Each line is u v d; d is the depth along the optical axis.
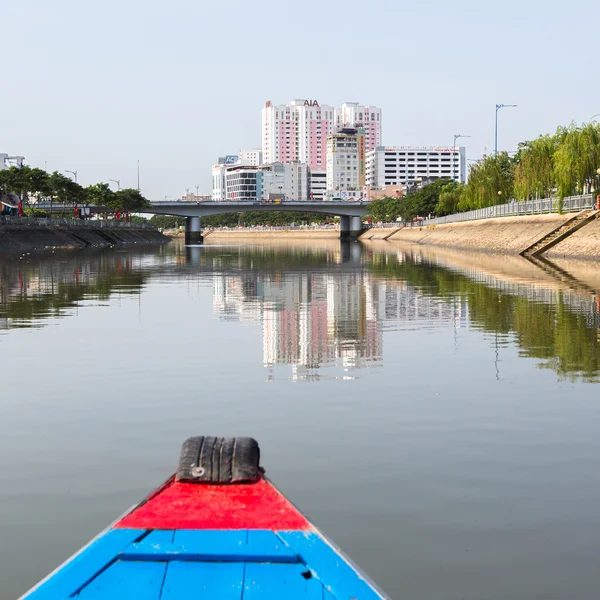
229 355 20.77
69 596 5.48
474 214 118.62
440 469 11.14
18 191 131.50
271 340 23.38
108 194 176.25
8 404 15.41
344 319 28.25
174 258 82.56
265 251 107.00
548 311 29.48
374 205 195.38
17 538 8.95
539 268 55.78
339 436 12.89
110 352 21.31
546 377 17.48
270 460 11.63
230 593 5.51
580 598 7.51
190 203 183.75
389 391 16.27
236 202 186.38
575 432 13.01
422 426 13.47
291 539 6.14
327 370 18.61
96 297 37.50
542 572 8.03
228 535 6.21
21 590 7.75
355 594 5.47
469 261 68.50
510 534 8.91
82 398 15.87
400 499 9.98
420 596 7.57
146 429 13.50
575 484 10.50
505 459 11.59
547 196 93.38
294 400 15.52
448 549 8.54
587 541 8.72
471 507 9.70
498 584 7.79
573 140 76.00
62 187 144.00
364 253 95.00
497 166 119.44
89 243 123.50
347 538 8.83
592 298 33.97
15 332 25.31
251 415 14.36
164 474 11.09
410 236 159.50
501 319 27.44
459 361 19.58
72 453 12.12
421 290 39.75
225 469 7.25
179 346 22.31
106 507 9.84
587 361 19.31
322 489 10.36
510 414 14.24
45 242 108.94
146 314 30.36
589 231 67.75
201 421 13.98
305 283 46.00
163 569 5.80
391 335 24.19
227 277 51.97
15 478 10.97
